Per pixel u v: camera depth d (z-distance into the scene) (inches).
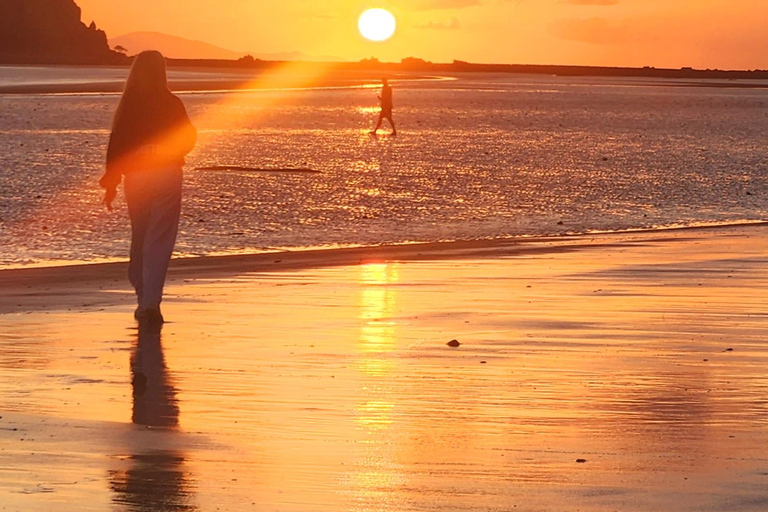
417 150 2632.9
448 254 1058.7
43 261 1084.5
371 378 551.8
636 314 734.5
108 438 442.6
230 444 435.5
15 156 2332.7
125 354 611.2
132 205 722.8
